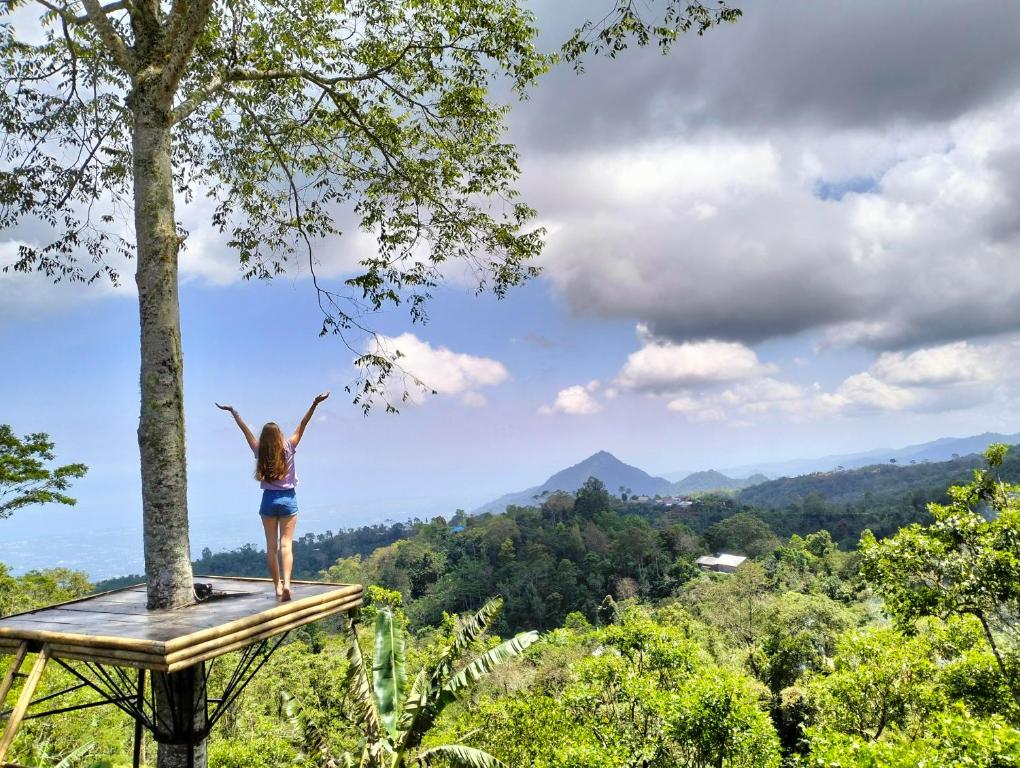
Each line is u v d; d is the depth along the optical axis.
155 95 6.79
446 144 10.27
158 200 6.63
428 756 7.24
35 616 5.78
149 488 6.21
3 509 14.91
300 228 9.99
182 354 6.62
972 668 15.35
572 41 8.23
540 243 10.53
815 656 42.06
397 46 9.66
